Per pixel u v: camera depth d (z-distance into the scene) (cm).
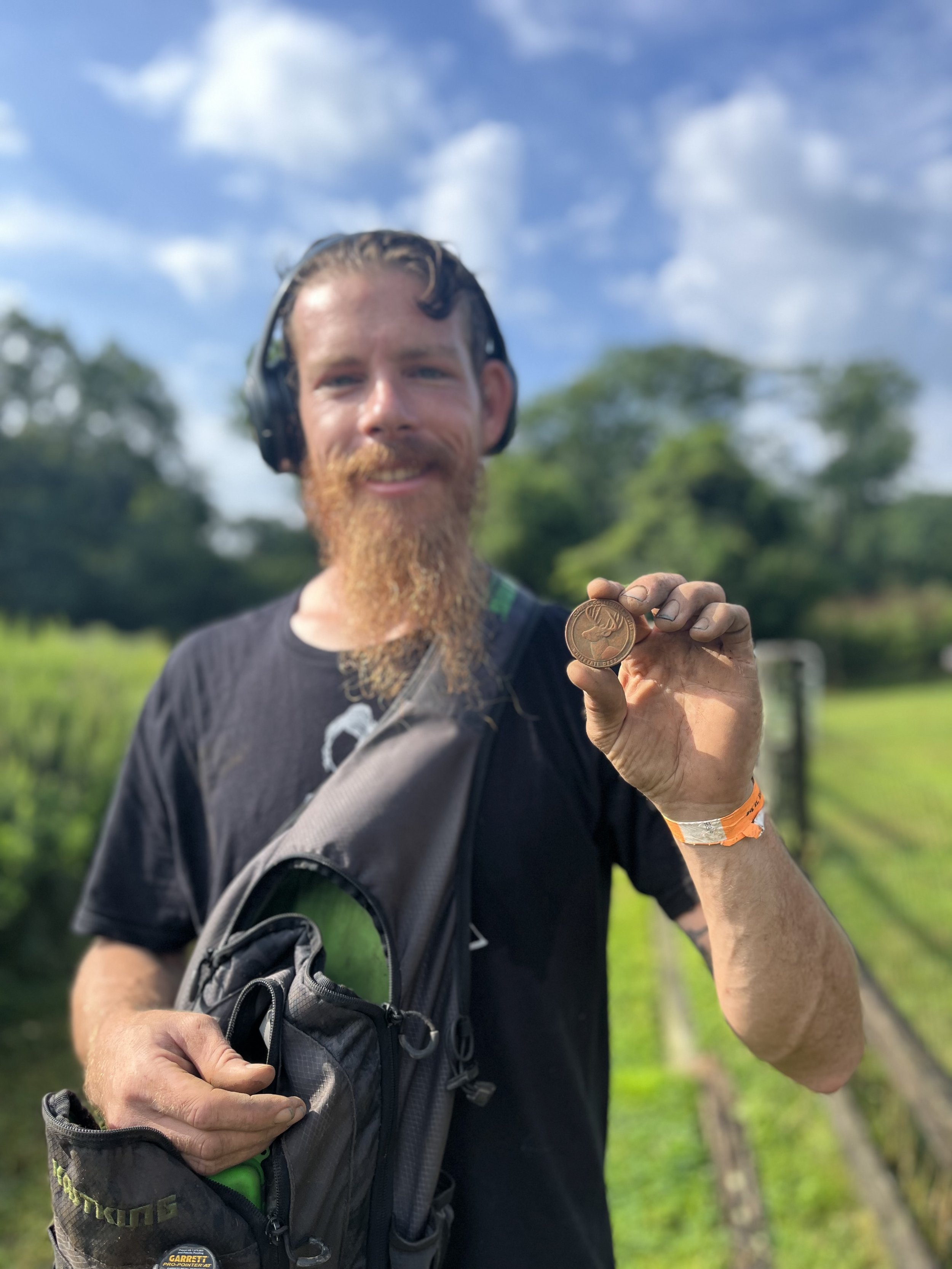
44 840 226
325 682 64
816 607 1781
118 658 439
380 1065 48
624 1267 125
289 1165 45
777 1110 159
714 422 2619
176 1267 43
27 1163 159
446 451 66
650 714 50
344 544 67
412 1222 49
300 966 50
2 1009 208
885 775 362
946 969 173
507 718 60
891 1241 121
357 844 53
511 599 66
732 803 49
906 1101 129
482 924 56
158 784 68
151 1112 45
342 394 67
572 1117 57
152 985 65
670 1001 221
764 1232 129
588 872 58
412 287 66
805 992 51
